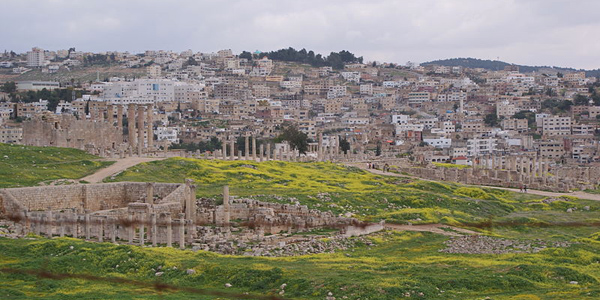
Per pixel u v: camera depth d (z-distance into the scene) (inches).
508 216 5570.9
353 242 4227.4
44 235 4242.1
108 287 3208.7
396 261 3700.8
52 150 6545.3
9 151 6176.2
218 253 3875.5
